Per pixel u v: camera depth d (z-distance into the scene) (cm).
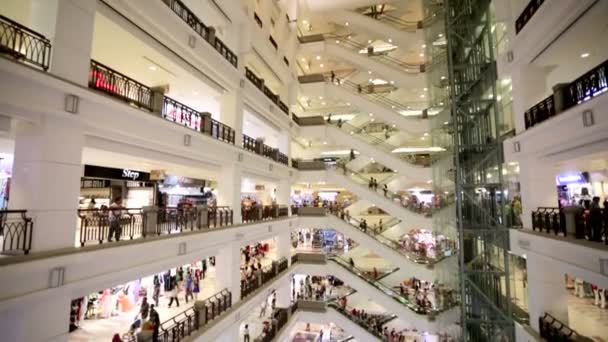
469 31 1316
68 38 541
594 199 828
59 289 513
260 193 2341
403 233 1970
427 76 1655
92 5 593
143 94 751
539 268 874
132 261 682
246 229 1234
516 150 959
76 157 564
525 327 940
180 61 908
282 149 1834
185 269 1503
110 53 827
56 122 530
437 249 1541
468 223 1199
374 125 2238
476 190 1207
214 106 1378
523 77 938
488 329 1110
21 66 446
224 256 1127
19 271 447
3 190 899
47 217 507
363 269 2100
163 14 780
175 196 1572
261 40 1387
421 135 2178
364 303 1959
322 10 2064
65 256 512
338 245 2283
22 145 514
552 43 785
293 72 1872
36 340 488
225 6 1127
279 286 1556
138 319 950
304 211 1897
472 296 1150
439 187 1506
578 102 695
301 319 1736
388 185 2059
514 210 1162
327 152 2484
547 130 794
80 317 983
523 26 871
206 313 909
